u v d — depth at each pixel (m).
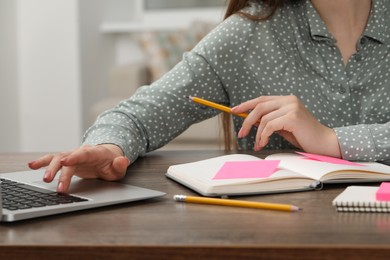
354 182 1.09
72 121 4.66
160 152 1.50
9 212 0.85
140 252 0.74
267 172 1.04
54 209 0.88
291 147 1.58
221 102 1.65
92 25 4.90
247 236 0.76
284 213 0.88
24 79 4.70
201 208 0.92
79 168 1.11
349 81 1.55
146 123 1.46
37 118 4.70
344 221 0.83
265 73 1.60
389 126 1.30
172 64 4.56
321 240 0.74
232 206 0.93
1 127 4.58
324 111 1.57
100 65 5.04
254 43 1.60
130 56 5.39
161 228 0.81
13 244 0.75
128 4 5.46
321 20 1.55
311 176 1.07
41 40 4.65
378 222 0.82
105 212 0.91
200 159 1.37
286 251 0.72
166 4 5.43
